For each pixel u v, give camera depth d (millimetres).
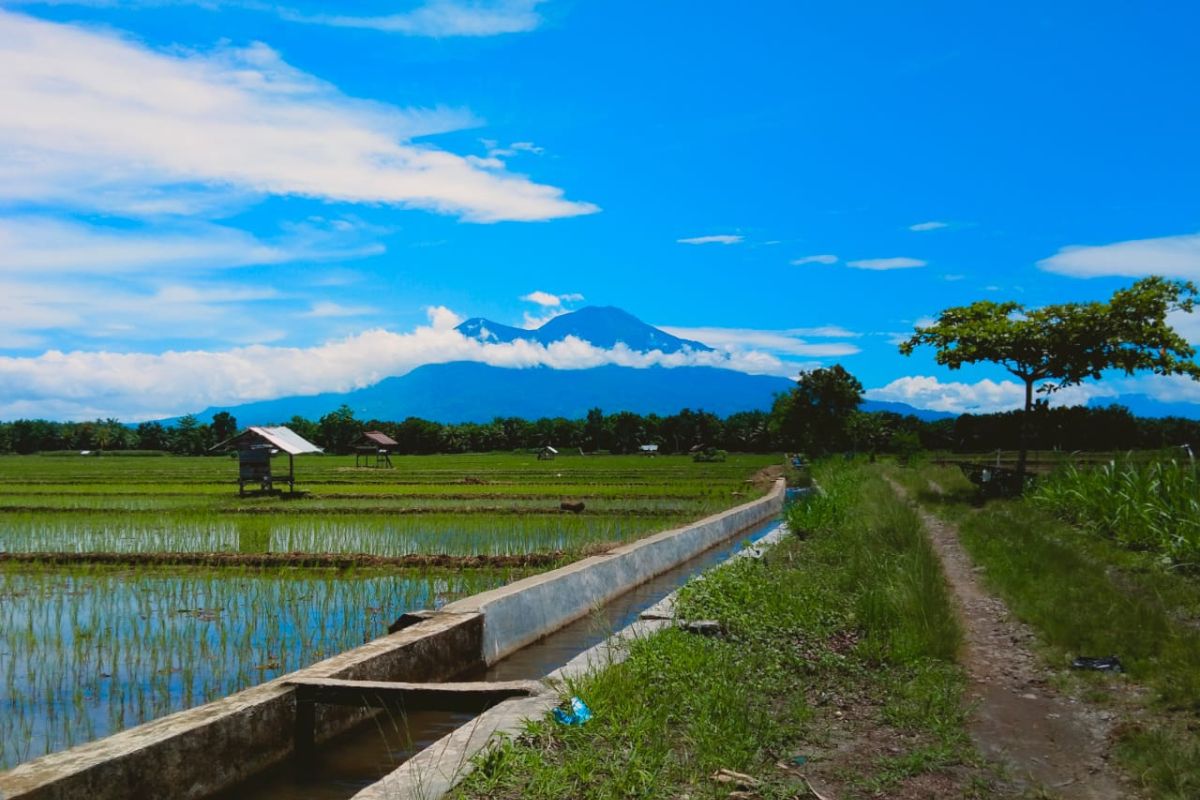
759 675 6859
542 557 14312
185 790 5125
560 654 9320
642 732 5219
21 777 4379
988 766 5059
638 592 12867
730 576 10523
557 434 112312
